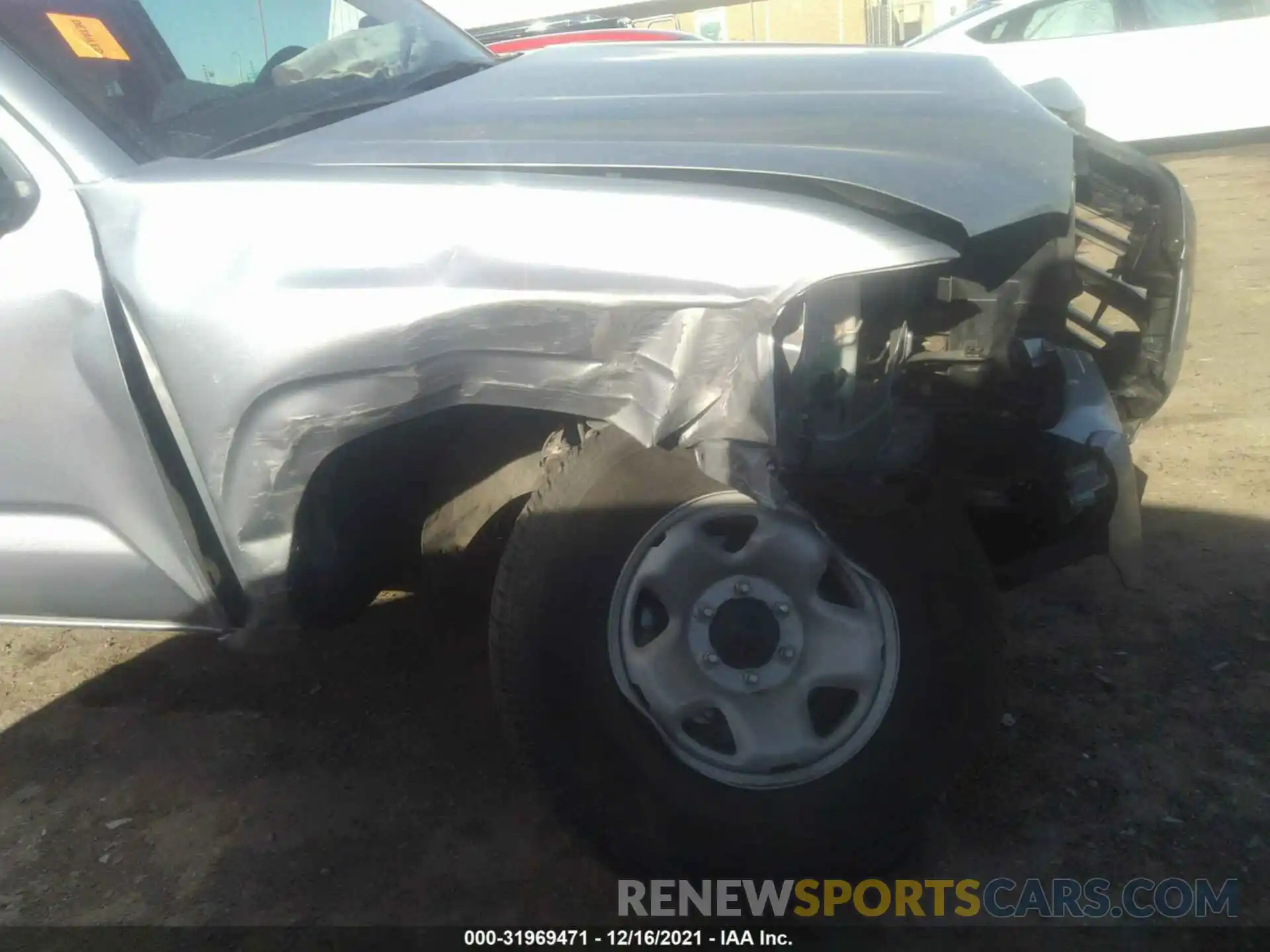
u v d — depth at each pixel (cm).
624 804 212
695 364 185
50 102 222
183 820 262
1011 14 937
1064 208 207
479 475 232
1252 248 631
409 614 337
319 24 292
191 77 257
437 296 191
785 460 186
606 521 207
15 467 225
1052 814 234
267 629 223
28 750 295
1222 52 891
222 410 203
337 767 275
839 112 227
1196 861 220
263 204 203
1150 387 289
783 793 211
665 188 193
